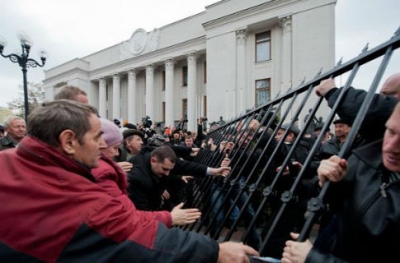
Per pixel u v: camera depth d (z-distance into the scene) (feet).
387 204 2.85
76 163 3.59
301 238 3.27
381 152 3.27
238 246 3.83
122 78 97.40
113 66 94.73
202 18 73.26
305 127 4.49
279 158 8.28
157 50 81.46
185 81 81.51
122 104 97.40
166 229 3.54
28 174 3.33
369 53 3.76
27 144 3.52
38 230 3.11
